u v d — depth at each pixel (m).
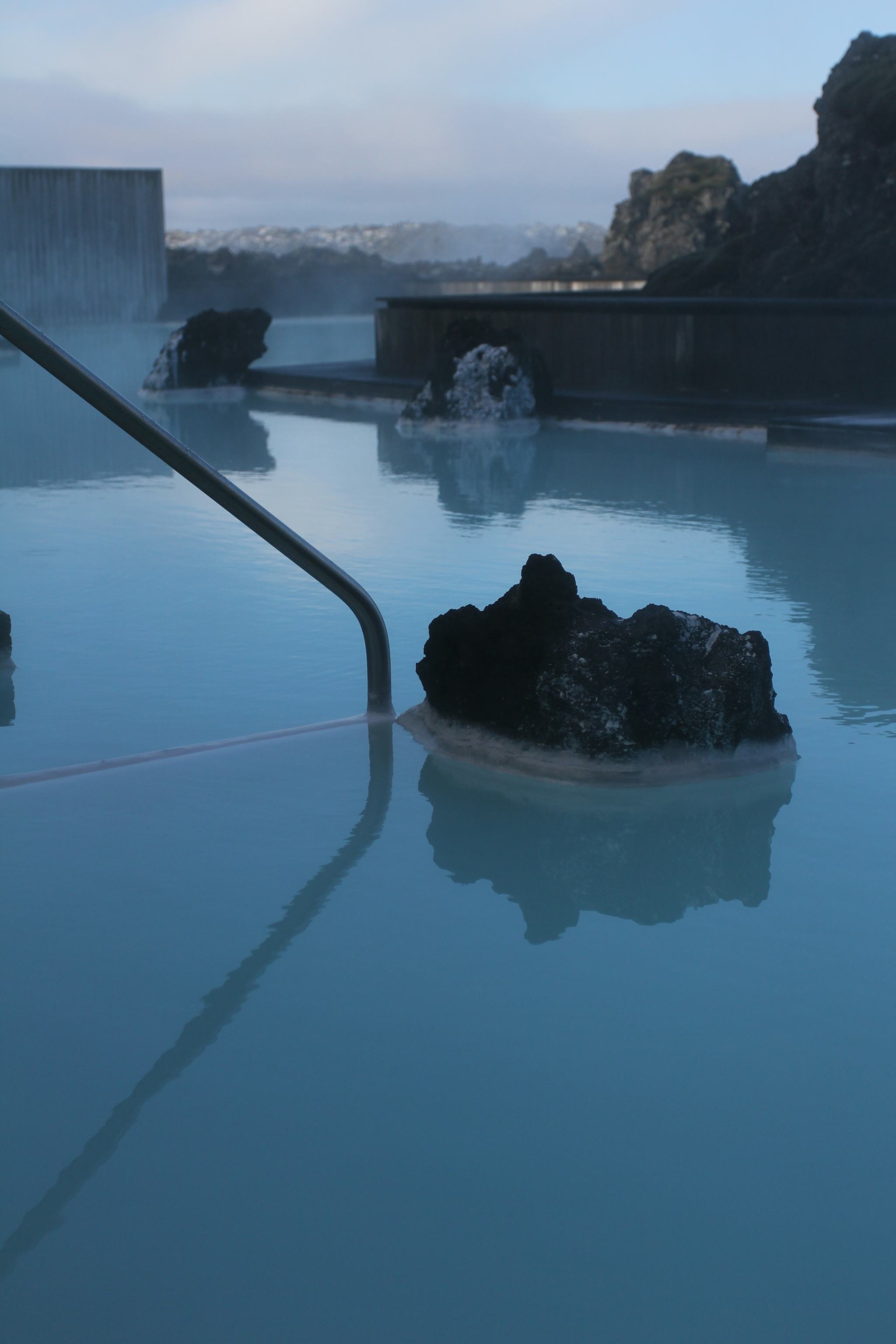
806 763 2.64
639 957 1.84
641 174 24.22
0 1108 1.49
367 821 2.36
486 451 8.25
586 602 2.72
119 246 22.12
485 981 1.77
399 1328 1.14
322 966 1.82
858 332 9.17
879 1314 1.16
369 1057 1.58
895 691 3.12
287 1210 1.30
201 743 2.78
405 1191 1.33
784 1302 1.17
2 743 2.80
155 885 2.09
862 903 2.01
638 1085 1.51
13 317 2.44
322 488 6.73
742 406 8.85
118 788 2.52
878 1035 1.62
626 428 9.27
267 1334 1.14
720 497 6.23
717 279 13.41
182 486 6.80
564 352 10.63
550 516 5.77
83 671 3.36
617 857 2.19
